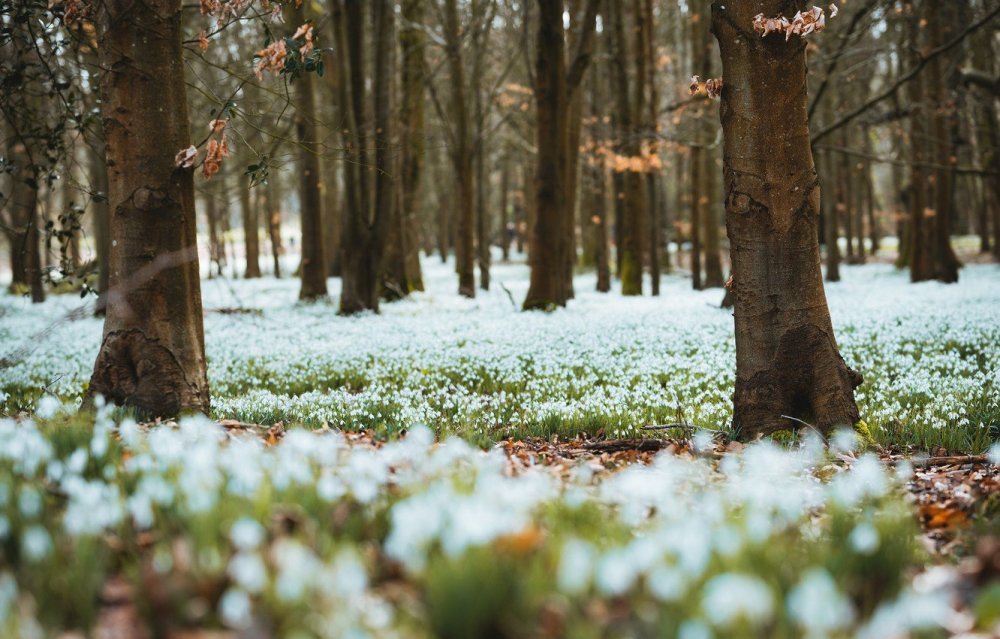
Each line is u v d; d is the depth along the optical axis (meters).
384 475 3.94
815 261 7.19
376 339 15.20
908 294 23.06
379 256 20.70
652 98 25.69
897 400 9.21
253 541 2.67
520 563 2.77
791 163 7.06
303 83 21.28
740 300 7.33
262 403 8.92
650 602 2.60
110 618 2.64
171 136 7.07
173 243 7.11
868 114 26.66
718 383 10.64
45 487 3.70
